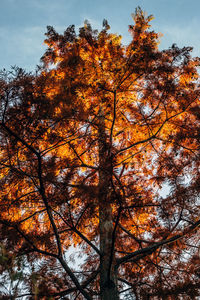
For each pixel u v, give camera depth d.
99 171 4.84
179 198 5.35
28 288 4.19
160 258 6.18
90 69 5.80
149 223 6.64
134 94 6.50
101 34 6.23
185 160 6.66
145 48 5.84
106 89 5.86
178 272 5.80
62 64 6.07
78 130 5.31
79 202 4.74
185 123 6.53
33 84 4.60
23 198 5.30
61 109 4.64
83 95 5.66
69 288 5.13
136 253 5.62
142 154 7.39
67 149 5.68
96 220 6.50
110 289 5.31
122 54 6.08
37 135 4.75
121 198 4.43
